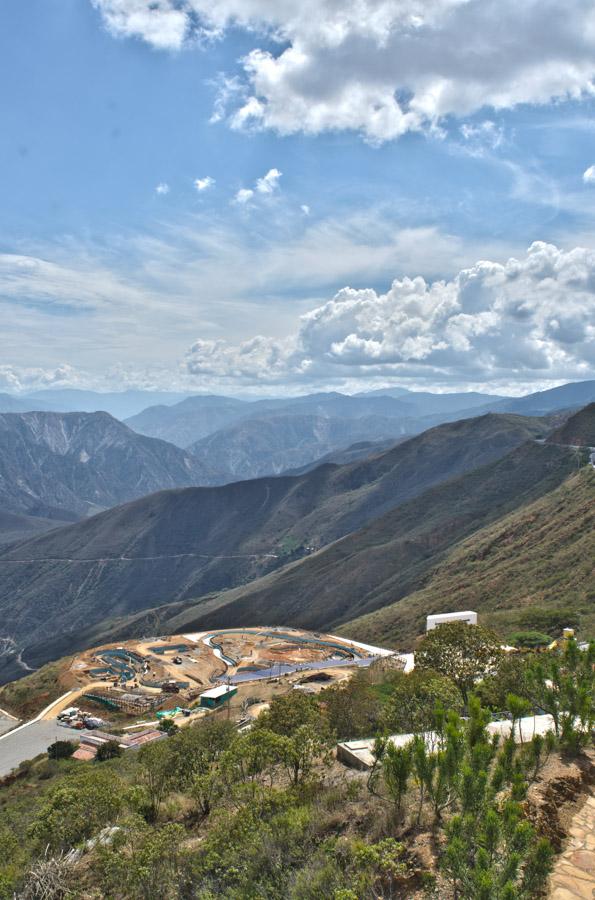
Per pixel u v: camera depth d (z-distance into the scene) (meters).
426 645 19.64
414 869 7.15
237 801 10.47
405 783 8.45
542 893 6.50
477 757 7.94
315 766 12.52
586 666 11.24
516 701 9.70
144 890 8.80
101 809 12.50
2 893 10.07
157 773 14.98
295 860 7.98
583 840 7.57
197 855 9.08
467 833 6.85
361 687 21.66
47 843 11.70
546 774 9.07
